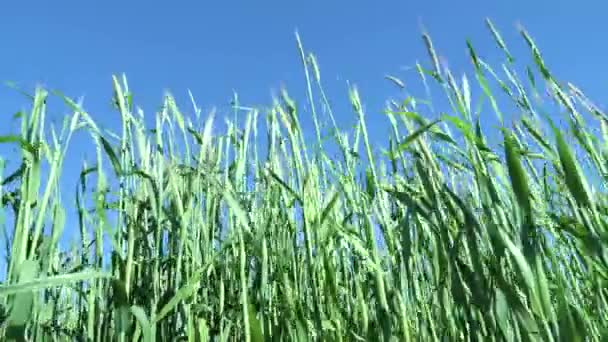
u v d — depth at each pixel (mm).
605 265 616
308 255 842
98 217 858
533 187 819
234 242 838
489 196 669
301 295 854
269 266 912
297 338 829
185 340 852
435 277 791
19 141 725
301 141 896
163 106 983
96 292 846
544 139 750
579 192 632
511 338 618
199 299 913
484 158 720
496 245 626
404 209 908
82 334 849
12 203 786
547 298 606
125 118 909
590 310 786
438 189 713
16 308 649
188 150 973
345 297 982
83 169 923
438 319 850
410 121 838
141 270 893
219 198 968
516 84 774
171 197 922
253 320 764
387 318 792
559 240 795
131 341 824
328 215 933
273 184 955
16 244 714
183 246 912
